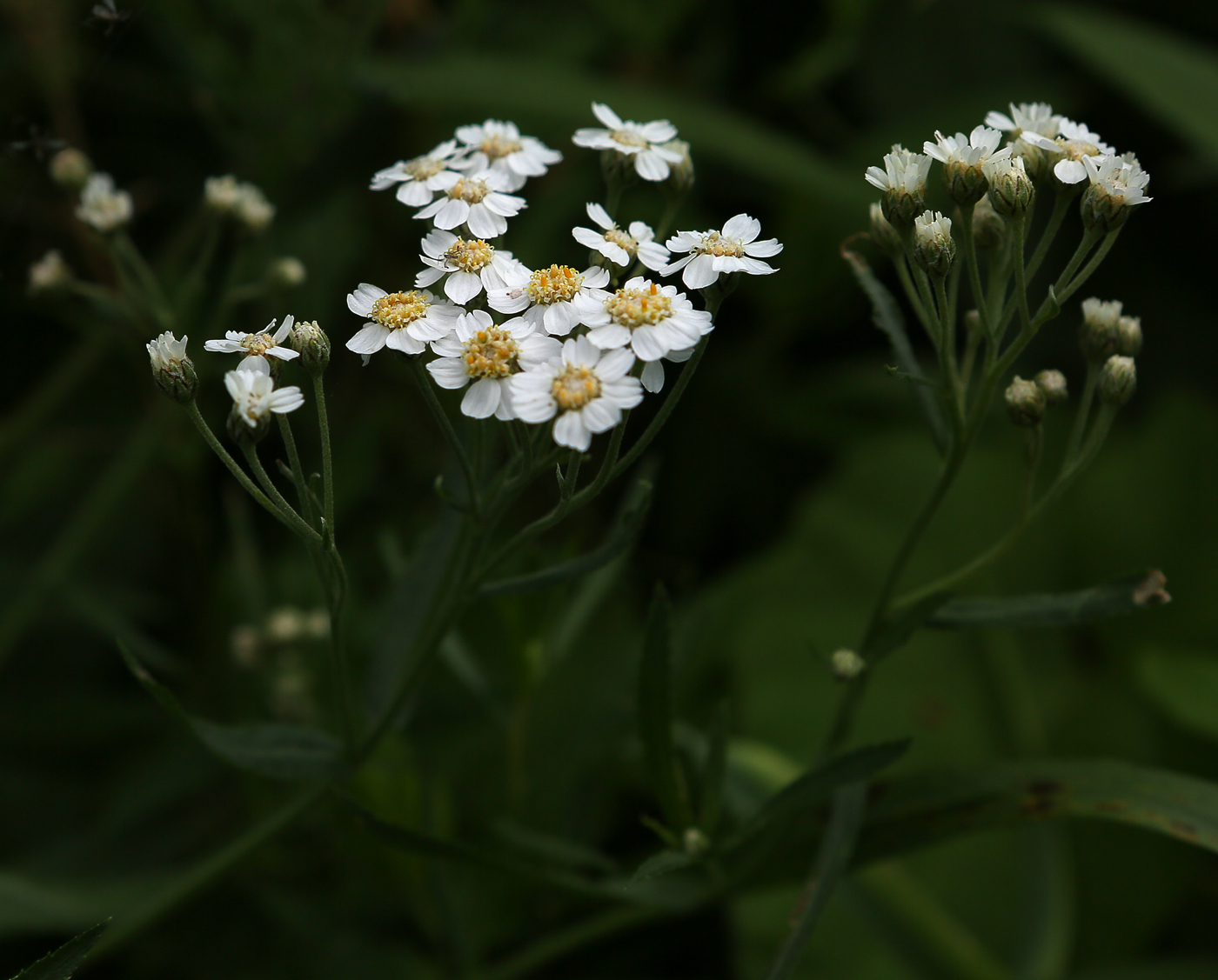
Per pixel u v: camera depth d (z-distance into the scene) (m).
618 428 0.47
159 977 0.56
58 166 0.54
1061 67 0.87
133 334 0.57
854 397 0.77
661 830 0.50
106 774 0.60
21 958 0.57
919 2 0.77
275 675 0.58
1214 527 0.76
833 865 0.49
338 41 0.58
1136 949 0.62
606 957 0.58
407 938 0.56
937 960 0.54
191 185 0.66
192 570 0.59
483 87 0.60
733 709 0.68
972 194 0.47
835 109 0.85
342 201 0.62
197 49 0.59
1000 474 0.78
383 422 0.63
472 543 0.48
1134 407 0.83
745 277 0.75
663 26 0.68
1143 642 0.73
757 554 0.75
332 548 0.47
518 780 0.54
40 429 0.61
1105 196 0.47
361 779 0.54
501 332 0.47
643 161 0.49
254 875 0.57
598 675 0.59
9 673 0.65
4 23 0.57
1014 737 0.69
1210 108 0.70
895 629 0.49
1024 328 0.48
